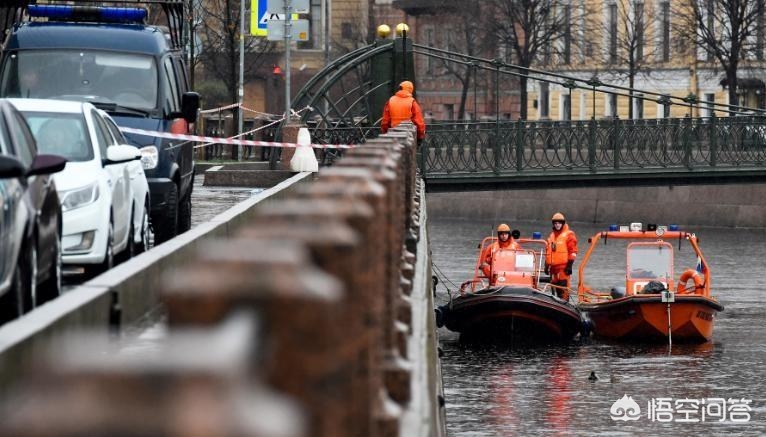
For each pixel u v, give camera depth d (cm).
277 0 7419
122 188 3209
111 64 4206
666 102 8650
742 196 13438
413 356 1200
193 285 283
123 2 4794
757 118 8588
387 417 648
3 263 2028
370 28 18762
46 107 3156
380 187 750
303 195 579
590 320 7144
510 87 17625
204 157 10231
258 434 232
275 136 7812
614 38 16612
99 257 2919
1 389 1298
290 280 290
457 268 9775
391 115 6056
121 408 232
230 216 3494
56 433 230
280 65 18625
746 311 7800
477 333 6888
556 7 15800
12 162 2016
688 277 7175
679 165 8562
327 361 305
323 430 335
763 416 5084
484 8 16012
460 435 4716
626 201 14075
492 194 14800
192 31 9781
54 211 2475
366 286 518
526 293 6819
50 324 1553
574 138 8544
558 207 14462
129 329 2166
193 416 232
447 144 8425
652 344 6888
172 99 4316
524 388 5684
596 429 4809
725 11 13962
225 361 238
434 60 18562
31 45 4212
